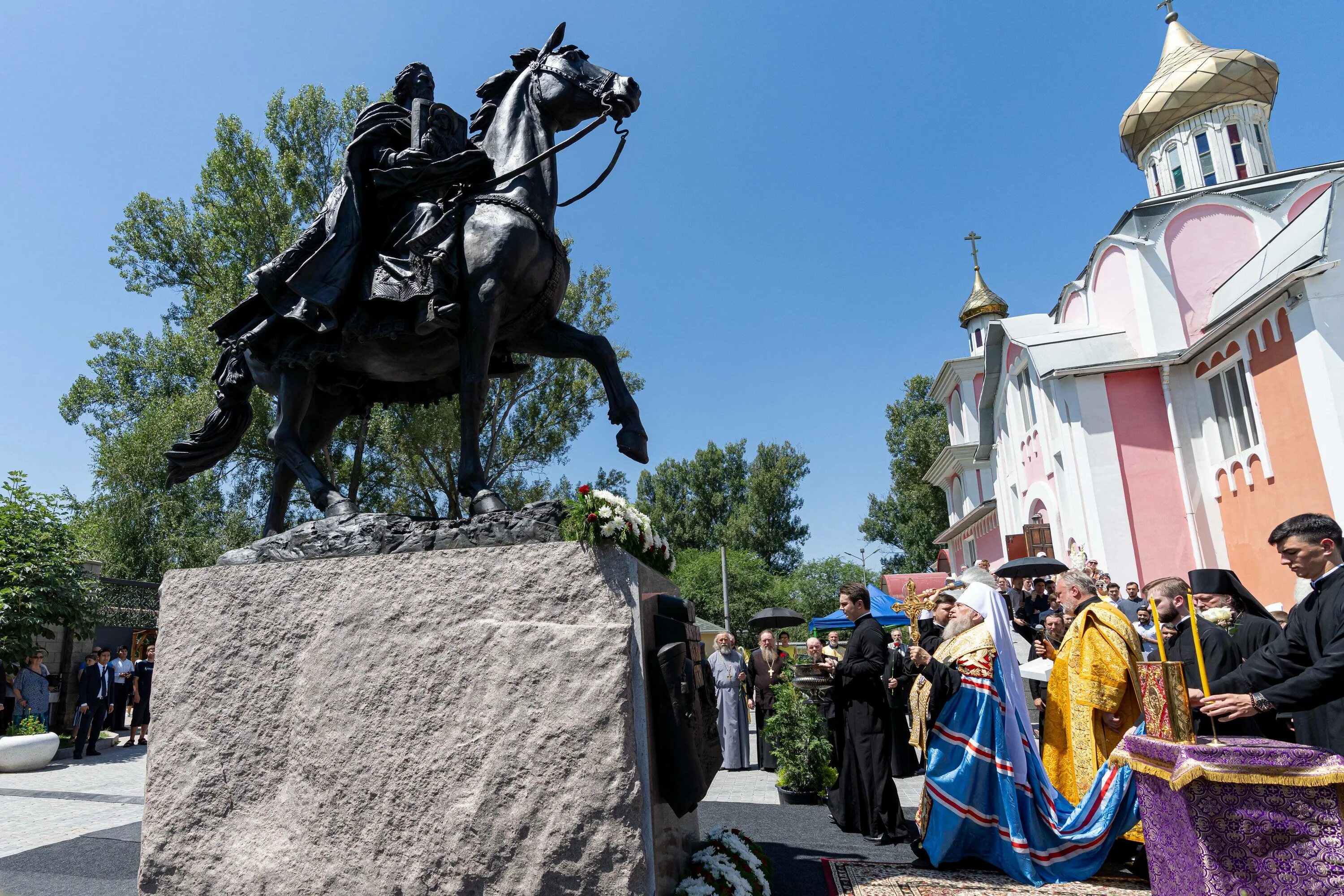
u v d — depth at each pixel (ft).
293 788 12.06
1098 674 16.85
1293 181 69.72
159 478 77.77
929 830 16.61
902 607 24.93
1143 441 59.57
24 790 33.53
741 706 38.17
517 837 10.95
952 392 117.60
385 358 14.82
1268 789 10.36
